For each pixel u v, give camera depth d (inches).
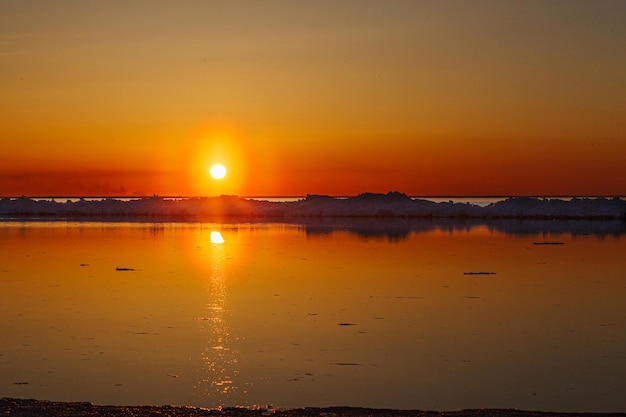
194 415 495.8
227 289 1151.6
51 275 1334.9
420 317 909.8
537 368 660.7
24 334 794.8
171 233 2539.4
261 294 1098.1
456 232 2591.0
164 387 592.7
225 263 1547.7
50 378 617.6
